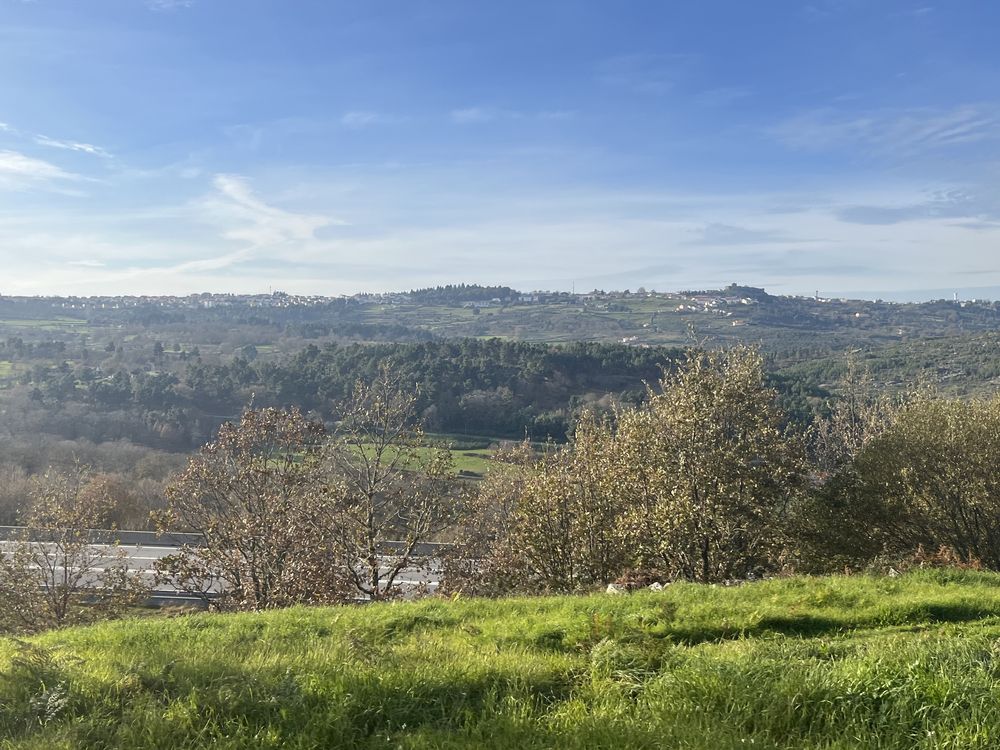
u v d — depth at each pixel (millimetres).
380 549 24875
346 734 5645
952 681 5645
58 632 11227
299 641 9086
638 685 6348
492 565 23141
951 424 21656
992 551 21062
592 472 22719
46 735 5551
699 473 21125
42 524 26750
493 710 5984
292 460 24328
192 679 6762
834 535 22250
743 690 5844
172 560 23531
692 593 11773
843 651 7430
